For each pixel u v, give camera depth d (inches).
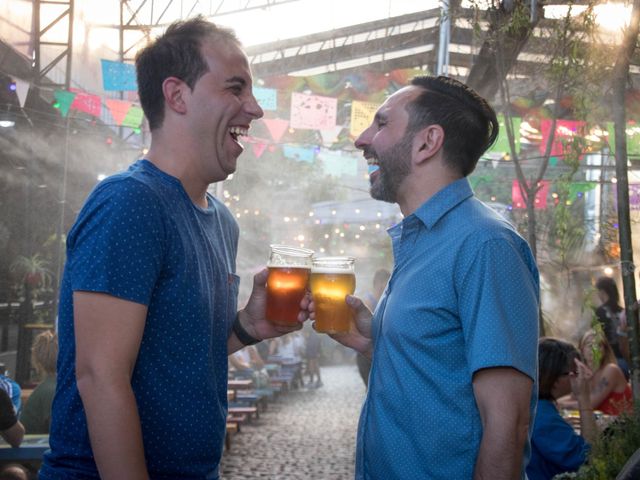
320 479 307.9
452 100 84.2
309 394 657.0
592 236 363.9
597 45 150.6
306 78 360.8
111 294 68.7
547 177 353.1
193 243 76.7
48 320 517.0
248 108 81.2
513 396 73.7
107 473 67.2
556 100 187.3
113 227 69.4
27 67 460.4
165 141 79.4
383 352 82.1
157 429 73.4
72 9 479.5
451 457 77.2
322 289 90.7
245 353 539.2
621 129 123.8
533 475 135.2
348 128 448.8
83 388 68.4
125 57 674.2
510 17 199.9
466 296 76.3
